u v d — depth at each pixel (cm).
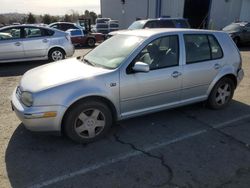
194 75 471
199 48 481
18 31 955
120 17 2930
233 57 524
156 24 1281
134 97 416
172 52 450
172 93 455
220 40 512
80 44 1766
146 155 367
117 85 394
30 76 414
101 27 2277
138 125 459
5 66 991
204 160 356
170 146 392
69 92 363
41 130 367
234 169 337
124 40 455
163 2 2469
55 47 1015
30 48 969
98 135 402
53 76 391
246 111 529
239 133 435
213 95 514
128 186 304
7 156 361
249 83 738
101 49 477
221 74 506
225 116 503
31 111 355
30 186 304
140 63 391
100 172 329
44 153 370
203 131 440
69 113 372
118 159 357
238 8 2628
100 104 390
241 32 1714
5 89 674
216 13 2539
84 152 374
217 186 304
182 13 2459
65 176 322
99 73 388
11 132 428
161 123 468
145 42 422
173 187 303
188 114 509
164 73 435
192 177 320
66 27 1800
